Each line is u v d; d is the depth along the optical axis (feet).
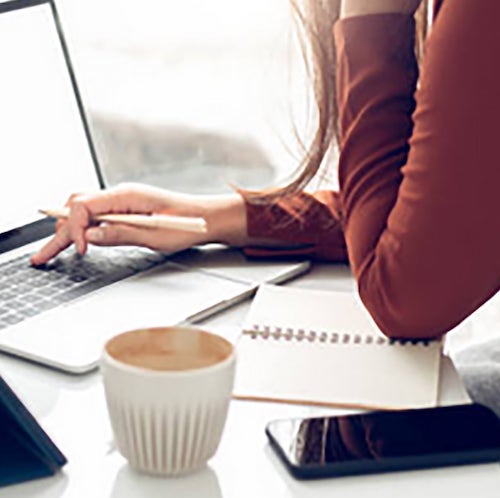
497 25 3.43
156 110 7.87
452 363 3.60
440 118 3.52
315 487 2.83
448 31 3.49
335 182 5.09
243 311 4.13
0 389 2.92
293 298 4.08
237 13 7.55
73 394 3.40
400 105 3.92
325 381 3.42
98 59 7.79
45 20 5.14
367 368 3.51
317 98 4.60
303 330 3.78
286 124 7.46
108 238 4.67
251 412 3.24
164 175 7.84
